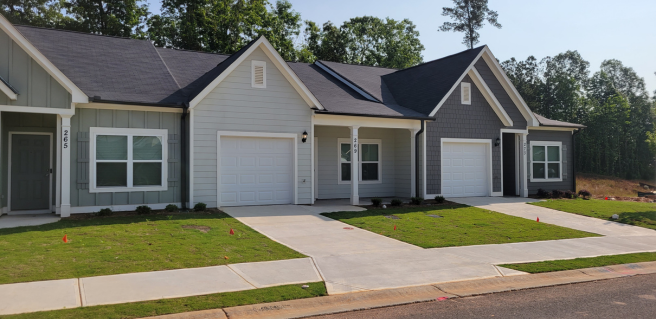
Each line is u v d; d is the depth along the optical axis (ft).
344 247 31.19
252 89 47.44
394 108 58.18
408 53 143.95
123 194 43.27
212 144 45.73
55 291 20.34
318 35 139.44
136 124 43.78
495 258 29.71
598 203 58.03
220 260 26.50
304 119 50.16
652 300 21.98
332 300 20.97
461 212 48.08
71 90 39.04
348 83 65.00
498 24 141.90
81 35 52.80
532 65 192.54
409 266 26.99
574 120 178.09
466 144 61.16
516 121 64.54
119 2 104.12
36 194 43.93
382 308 20.26
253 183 48.34
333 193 60.39
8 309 18.07
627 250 33.81
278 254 28.50
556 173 71.36
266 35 112.68
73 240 29.78
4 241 29.07
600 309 20.38
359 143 61.93
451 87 57.82
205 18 105.09
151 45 56.54
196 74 53.72
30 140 43.78
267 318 18.63
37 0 98.58
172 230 33.76
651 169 169.48
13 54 37.58
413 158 57.21
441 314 19.39
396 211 47.26
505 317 19.04
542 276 26.45
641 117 187.93
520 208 52.16
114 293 20.34
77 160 41.37
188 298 20.03
